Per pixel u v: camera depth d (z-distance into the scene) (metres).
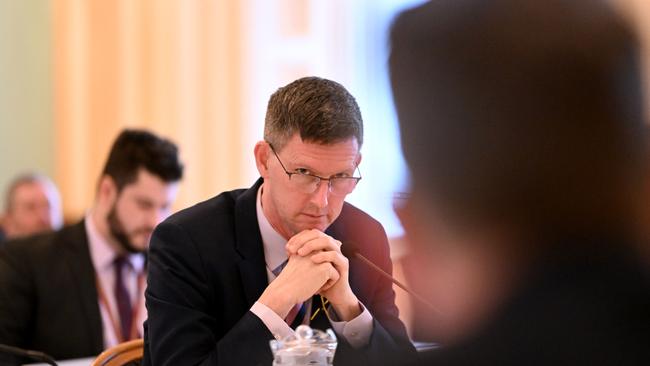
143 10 14.82
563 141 1.90
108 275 7.57
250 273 4.60
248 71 14.84
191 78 14.86
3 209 14.84
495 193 2.00
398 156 2.15
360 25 13.96
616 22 1.84
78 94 14.87
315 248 4.33
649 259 1.98
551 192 1.95
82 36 14.81
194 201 14.84
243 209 4.74
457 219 2.08
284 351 3.57
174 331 4.32
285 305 4.24
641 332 2.07
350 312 4.38
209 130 14.87
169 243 4.63
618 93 1.86
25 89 15.00
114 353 5.19
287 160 4.24
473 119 1.94
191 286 4.52
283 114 4.25
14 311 7.29
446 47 1.93
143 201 7.53
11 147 14.95
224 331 4.56
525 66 1.88
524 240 2.04
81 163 14.91
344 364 4.30
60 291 7.41
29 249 7.57
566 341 2.13
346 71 14.07
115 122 14.86
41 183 12.35
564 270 2.04
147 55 14.84
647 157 1.89
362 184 10.34
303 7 14.62
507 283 2.12
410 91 2.00
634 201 1.93
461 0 1.92
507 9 1.88
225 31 14.86
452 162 2.01
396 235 2.90
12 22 14.95
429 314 2.72
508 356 2.20
